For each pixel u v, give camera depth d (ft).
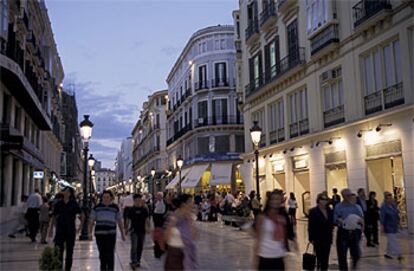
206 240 56.29
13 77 74.79
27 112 103.55
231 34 158.10
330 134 72.18
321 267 29.89
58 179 183.01
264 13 97.81
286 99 89.10
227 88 153.99
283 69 88.53
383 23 60.03
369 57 64.03
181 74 186.50
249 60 110.11
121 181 456.04
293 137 86.07
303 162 81.87
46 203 54.39
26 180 101.30
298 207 84.23
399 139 56.34
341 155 69.15
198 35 161.68
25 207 62.44
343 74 69.31
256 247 19.17
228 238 58.75
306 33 80.74
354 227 30.68
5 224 78.07
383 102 60.23
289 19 87.40
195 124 158.81
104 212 30.14
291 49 86.84
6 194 81.41
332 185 72.90
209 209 94.27
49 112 132.05
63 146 221.25
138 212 36.70
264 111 100.68
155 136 246.88
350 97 67.31
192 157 158.20
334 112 72.08
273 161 95.14
